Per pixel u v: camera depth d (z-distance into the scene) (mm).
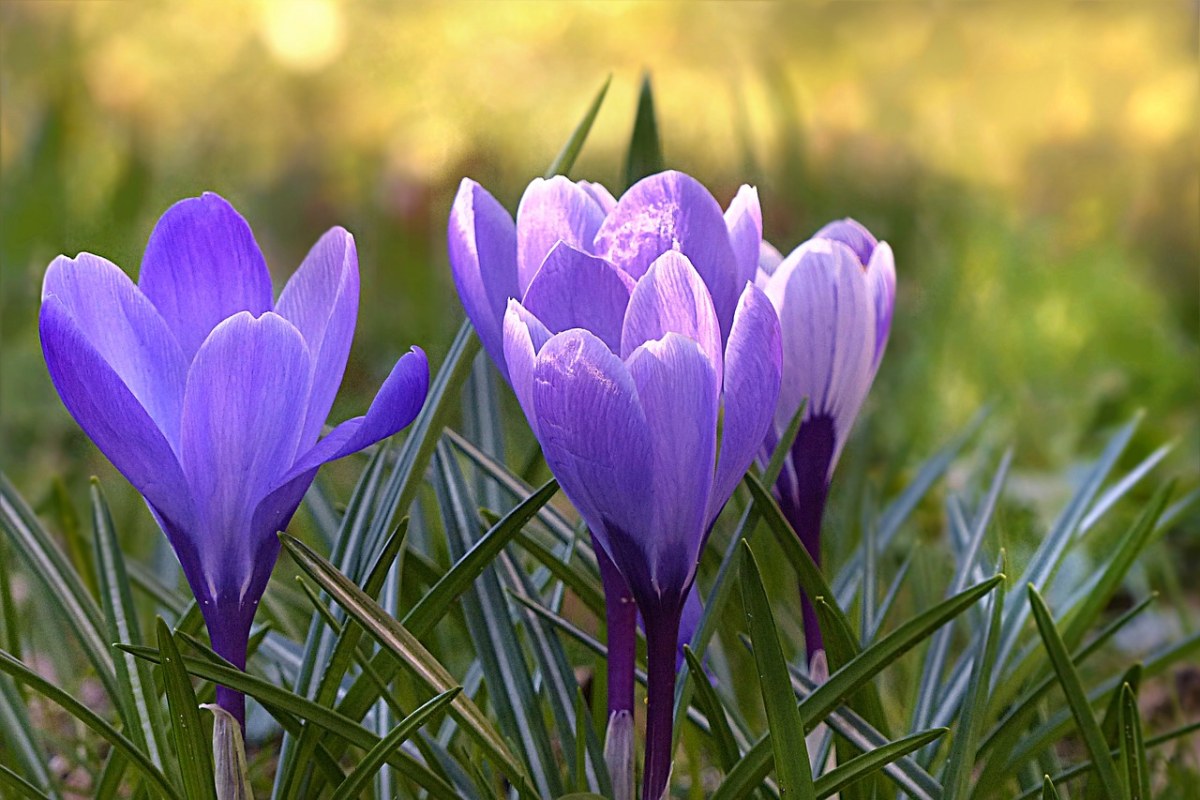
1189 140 1812
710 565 682
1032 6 2309
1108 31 2174
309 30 2164
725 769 589
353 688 599
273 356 551
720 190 1556
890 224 1585
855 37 2406
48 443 1145
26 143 1462
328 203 1701
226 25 2152
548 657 617
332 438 556
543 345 548
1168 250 1640
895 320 1401
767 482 597
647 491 551
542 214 567
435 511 759
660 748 565
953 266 1473
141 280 569
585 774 610
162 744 611
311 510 697
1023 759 623
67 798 692
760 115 2113
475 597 618
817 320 594
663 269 548
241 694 570
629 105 2250
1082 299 1417
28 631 744
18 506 648
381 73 2098
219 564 563
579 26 2422
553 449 552
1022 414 1269
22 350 1203
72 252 1322
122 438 551
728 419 554
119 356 559
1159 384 1336
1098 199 1744
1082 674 851
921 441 1231
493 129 1909
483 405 693
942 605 576
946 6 2334
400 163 1697
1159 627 969
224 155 1803
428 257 1385
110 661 634
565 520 654
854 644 601
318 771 597
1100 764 588
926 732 573
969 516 750
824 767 617
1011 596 671
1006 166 1898
